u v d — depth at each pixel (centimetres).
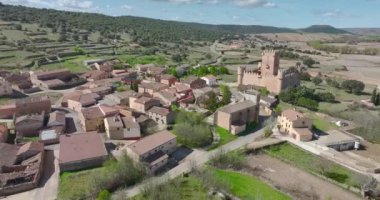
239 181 8719
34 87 16175
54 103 14000
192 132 10769
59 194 7506
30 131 10331
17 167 8200
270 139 11362
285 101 16275
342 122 13350
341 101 17575
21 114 11644
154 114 12000
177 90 15125
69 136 9644
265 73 17875
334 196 8256
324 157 10206
